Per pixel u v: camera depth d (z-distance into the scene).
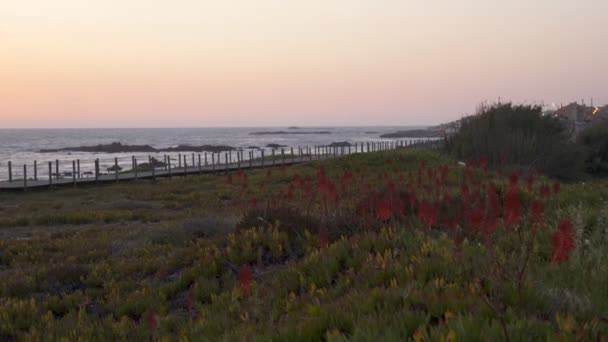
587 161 39.22
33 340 7.36
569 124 46.12
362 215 10.83
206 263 10.13
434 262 6.75
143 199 32.94
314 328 5.08
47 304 9.41
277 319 6.25
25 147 159.75
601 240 8.04
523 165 30.33
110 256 14.65
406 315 4.88
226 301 7.57
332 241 10.33
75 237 18.88
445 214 9.87
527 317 4.91
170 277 10.80
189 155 118.94
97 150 145.00
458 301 5.09
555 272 6.36
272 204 13.70
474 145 34.38
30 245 17.02
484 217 6.52
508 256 7.15
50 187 38.59
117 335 7.38
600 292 5.46
